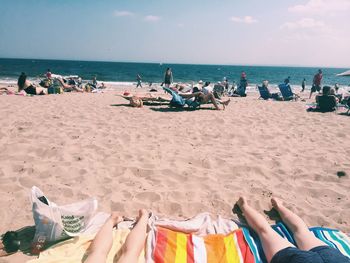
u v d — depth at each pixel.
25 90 15.40
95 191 4.70
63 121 8.96
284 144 7.41
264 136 8.05
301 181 5.28
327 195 4.83
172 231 3.55
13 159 5.76
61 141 6.93
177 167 5.65
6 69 65.50
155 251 3.22
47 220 3.33
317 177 5.46
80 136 7.41
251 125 9.30
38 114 9.79
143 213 3.74
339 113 11.80
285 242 3.21
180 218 4.13
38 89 15.38
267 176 5.48
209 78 61.59
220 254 3.27
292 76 83.06
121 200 4.45
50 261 3.05
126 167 5.55
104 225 3.50
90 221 3.77
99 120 9.31
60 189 4.71
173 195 4.65
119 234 3.53
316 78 18.33
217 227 3.75
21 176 5.04
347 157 6.48
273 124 9.55
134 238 3.25
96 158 5.98
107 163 5.77
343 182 5.31
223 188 4.91
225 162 5.98
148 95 13.49
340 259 2.74
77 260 3.10
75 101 13.27
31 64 98.19
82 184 4.90
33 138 7.09
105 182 5.00
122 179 5.13
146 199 4.53
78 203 3.78
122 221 3.83
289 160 6.22
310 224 4.07
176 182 5.08
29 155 5.97
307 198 4.75
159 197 4.56
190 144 7.14
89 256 3.00
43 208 3.34
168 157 6.16
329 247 2.94
